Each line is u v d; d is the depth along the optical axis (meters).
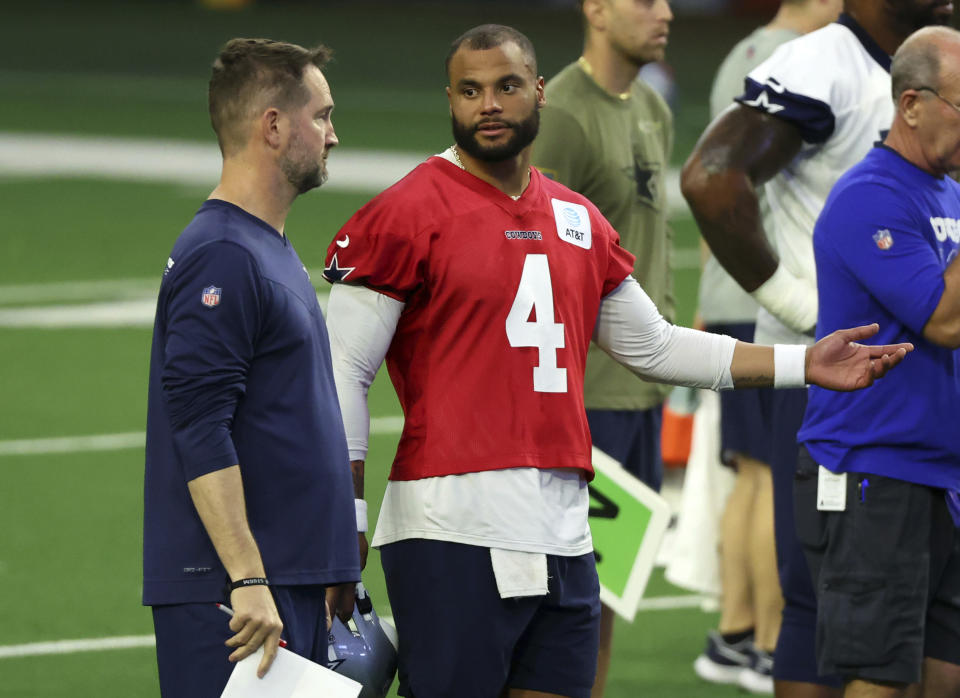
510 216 13.68
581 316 13.99
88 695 19.72
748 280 16.86
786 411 17.20
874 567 15.01
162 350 12.39
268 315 12.28
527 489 13.48
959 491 15.24
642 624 23.52
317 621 12.87
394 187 13.79
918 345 14.98
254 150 12.45
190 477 11.99
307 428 12.53
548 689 14.02
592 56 18.98
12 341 40.66
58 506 27.72
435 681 13.73
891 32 16.95
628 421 19.00
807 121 16.67
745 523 21.06
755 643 20.95
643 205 19.30
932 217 15.09
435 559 13.55
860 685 15.30
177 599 12.24
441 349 13.60
